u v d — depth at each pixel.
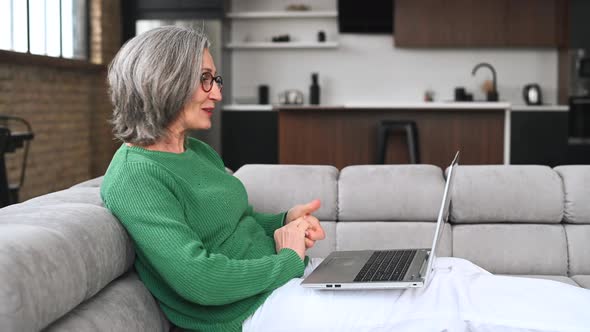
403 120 6.21
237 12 8.12
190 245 1.49
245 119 7.81
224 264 1.52
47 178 5.95
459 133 6.26
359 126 6.31
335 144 6.33
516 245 2.38
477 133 6.25
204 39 1.70
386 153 6.36
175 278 1.47
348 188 2.43
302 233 1.75
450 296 1.55
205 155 1.99
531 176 2.43
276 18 8.18
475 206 2.39
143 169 1.56
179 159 1.68
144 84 1.61
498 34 7.70
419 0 7.74
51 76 6.02
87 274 1.30
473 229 2.40
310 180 2.45
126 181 1.54
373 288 1.57
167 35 1.65
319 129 6.32
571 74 7.55
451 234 2.40
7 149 4.01
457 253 2.39
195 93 1.67
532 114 7.57
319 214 2.43
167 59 1.62
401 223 2.42
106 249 1.41
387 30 7.83
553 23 7.63
